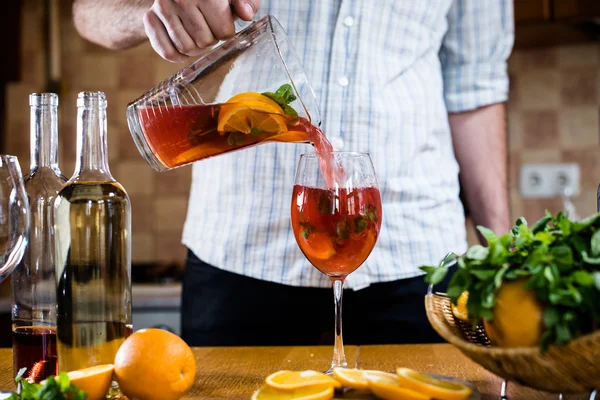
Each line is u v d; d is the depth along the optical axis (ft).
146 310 8.09
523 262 2.42
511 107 9.53
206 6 3.28
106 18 4.33
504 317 2.38
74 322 2.81
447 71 5.03
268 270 4.29
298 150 4.25
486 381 2.94
